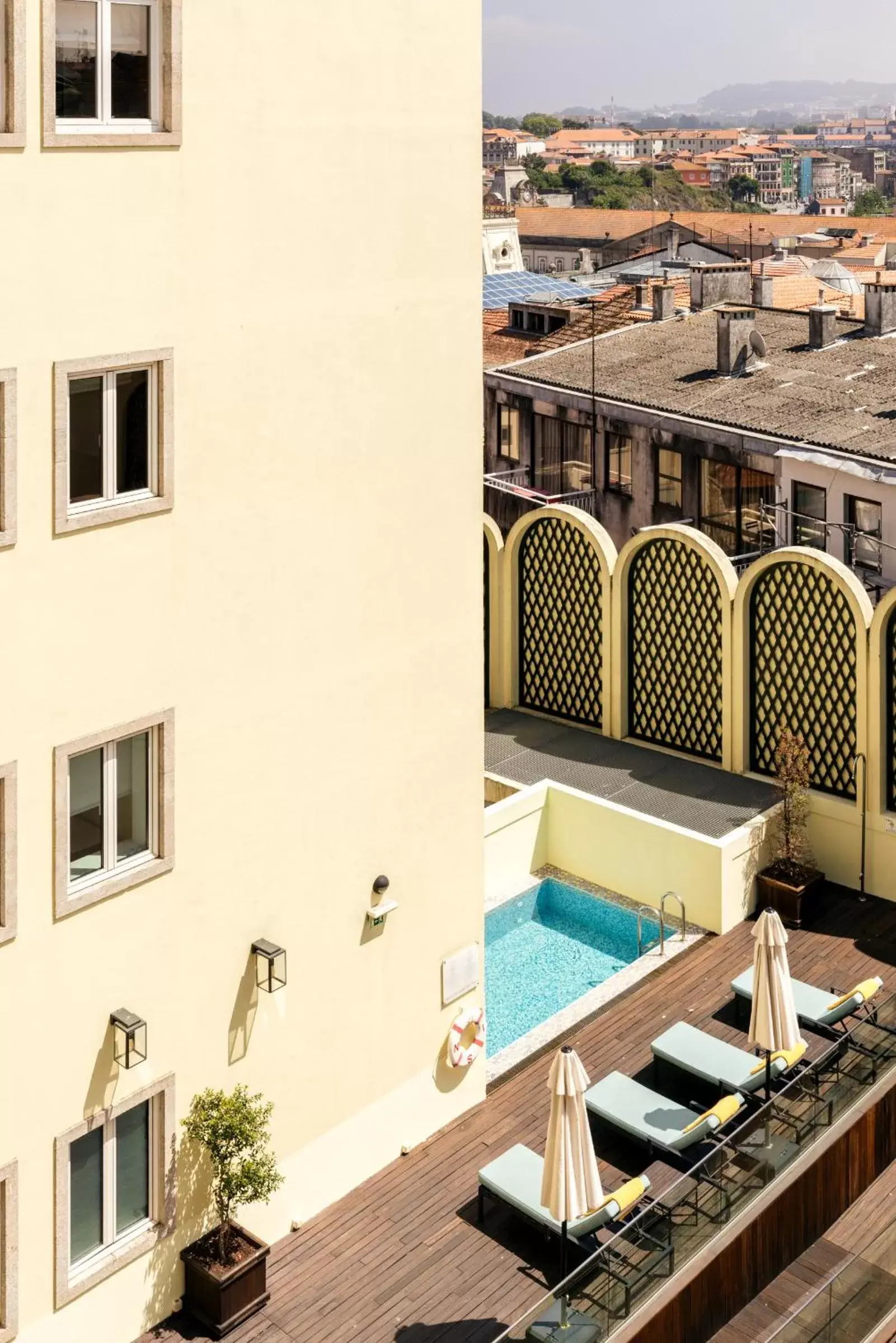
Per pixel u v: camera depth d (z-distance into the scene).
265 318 12.02
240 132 11.53
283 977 13.23
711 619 20.67
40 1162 11.52
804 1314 12.89
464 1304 12.88
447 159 13.18
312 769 13.23
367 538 13.30
